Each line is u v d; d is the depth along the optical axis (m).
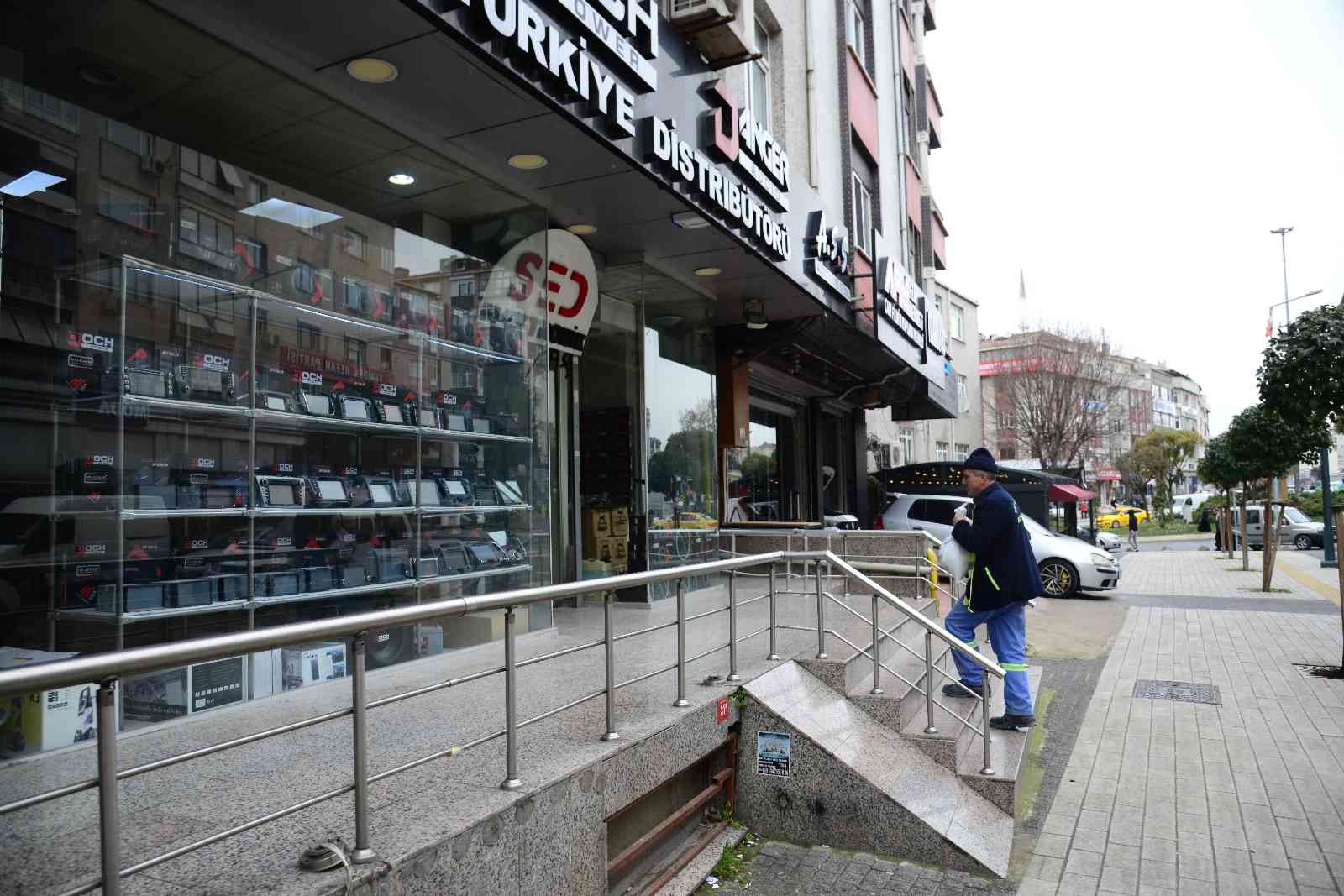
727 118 6.85
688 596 9.18
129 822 2.80
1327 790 5.41
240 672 4.39
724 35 6.30
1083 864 4.46
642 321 8.49
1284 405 9.18
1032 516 17.94
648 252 8.01
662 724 4.06
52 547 3.73
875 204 13.77
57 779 3.21
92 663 1.83
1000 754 5.31
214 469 4.39
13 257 3.62
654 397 8.76
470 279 6.07
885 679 6.11
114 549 3.94
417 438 5.60
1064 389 36.25
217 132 4.45
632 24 5.40
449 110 5.02
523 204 6.46
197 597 4.27
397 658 5.35
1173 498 57.94
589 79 5.01
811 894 4.19
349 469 5.15
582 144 5.55
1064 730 6.80
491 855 2.87
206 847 2.57
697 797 4.61
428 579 5.57
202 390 4.34
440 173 5.66
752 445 15.53
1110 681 8.41
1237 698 7.67
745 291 9.43
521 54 4.39
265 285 4.68
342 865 2.43
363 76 4.58
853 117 12.45
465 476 5.98
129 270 4.04
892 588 9.98
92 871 2.43
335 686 4.82
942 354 17.30
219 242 4.45
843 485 19.59
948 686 6.25
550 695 4.56
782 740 4.86
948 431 34.22
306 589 4.79
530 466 6.55
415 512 5.54
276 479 4.71
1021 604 5.79
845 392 16.75
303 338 4.90
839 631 6.86
